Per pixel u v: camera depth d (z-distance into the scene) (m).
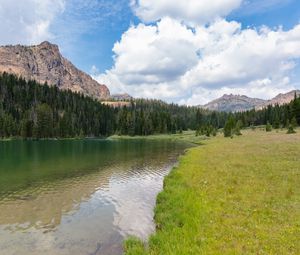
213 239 14.81
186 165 41.91
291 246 13.58
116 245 17.44
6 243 18.05
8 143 124.00
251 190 23.84
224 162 40.91
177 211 20.44
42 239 18.62
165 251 14.24
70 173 43.03
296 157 40.19
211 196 22.97
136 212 23.83
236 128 114.00
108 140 151.88
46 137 170.25
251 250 13.38
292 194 22.05
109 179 38.41
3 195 30.36
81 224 21.34
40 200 28.30
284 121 134.62
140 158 61.03
